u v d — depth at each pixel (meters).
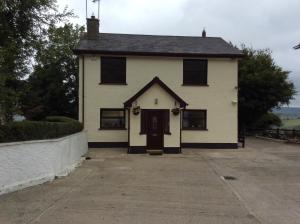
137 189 11.81
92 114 24.72
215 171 15.74
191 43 26.91
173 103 22.62
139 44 25.91
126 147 24.80
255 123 40.47
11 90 10.77
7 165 10.74
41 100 35.06
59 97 36.47
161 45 26.00
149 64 25.06
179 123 22.58
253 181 13.60
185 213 9.00
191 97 25.27
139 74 25.00
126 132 24.83
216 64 25.42
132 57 24.94
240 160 19.33
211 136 25.28
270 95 37.66
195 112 25.44
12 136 11.48
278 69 38.56
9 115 11.45
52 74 36.16
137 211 9.05
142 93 22.45
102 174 14.57
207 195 11.16
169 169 16.14
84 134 21.34
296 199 10.82
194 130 25.19
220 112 25.39
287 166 17.33
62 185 12.08
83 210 8.99
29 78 13.17
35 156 12.15
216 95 25.39
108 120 24.94
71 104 37.00
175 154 21.86
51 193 10.81
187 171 15.66
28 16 11.58
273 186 12.71
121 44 25.66
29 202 9.64
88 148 24.23
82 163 17.64
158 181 13.30
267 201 10.53
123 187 12.08
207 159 19.66
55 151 13.43
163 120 22.64
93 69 24.72
